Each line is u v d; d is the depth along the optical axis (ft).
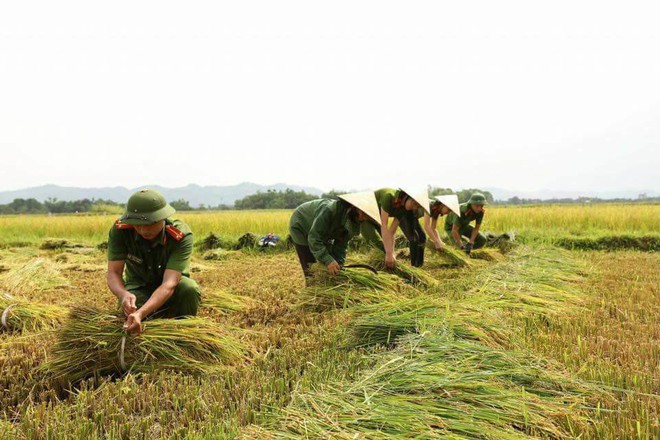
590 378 11.43
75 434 8.84
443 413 9.04
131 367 12.12
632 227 52.49
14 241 59.62
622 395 10.52
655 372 11.66
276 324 17.17
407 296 19.89
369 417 8.76
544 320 17.15
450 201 27.84
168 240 14.96
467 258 30.27
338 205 19.79
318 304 19.07
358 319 15.38
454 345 12.17
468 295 19.62
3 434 8.82
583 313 17.88
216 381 11.39
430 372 10.60
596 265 30.68
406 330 14.05
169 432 9.21
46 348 13.79
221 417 9.53
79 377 11.97
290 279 27.07
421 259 28.04
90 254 45.57
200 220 65.72
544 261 29.14
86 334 12.39
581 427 8.98
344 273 20.07
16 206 444.55
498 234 46.62
